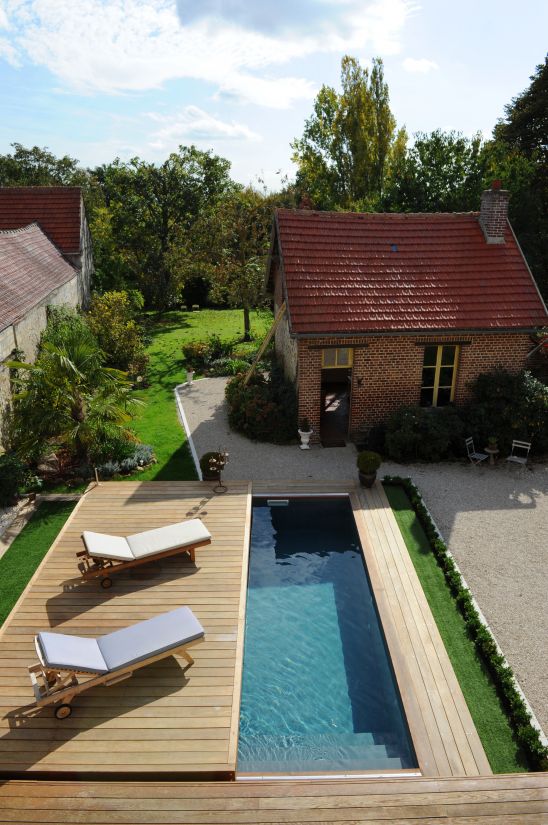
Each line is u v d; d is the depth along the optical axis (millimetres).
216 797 6957
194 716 8070
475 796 6953
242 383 19984
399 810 6781
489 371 18047
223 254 33438
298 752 8086
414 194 30109
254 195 33406
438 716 8195
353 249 18328
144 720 7988
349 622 10680
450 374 18203
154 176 41375
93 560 11008
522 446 16391
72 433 14617
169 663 9023
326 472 16062
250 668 9586
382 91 42500
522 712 8141
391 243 18672
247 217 31953
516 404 16812
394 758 7977
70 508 14094
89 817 6699
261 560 12625
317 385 17516
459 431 16641
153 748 7586
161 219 43219
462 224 19422
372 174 44406
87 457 16125
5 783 7168
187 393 23297
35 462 16141
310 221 18641
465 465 16547
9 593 11000
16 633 9570
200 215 42656
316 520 14211
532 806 6816
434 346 17688
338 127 44219
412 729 7992
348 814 6734
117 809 6801
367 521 13359
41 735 7742
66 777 7293
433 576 11500
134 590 10664
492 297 17812
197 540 11414
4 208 30844
